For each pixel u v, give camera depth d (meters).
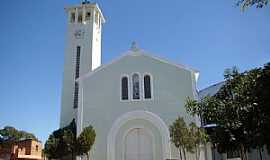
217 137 18.38
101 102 30.11
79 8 41.94
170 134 25.91
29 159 46.25
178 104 29.25
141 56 31.14
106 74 30.94
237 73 18.39
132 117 29.39
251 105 16.33
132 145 28.95
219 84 37.16
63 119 35.84
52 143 30.61
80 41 39.94
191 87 29.55
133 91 30.31
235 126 16.94
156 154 28.30
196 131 24.17
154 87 30.08
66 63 38.78
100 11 43.03
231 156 27.03
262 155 24.97
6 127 74.88
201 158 26.70
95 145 28.83
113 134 29.05
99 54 42.34
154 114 29.23
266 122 15.03
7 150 43.31
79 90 30.66
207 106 18.28
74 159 28.33
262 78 15.43
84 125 29.56
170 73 30.27
